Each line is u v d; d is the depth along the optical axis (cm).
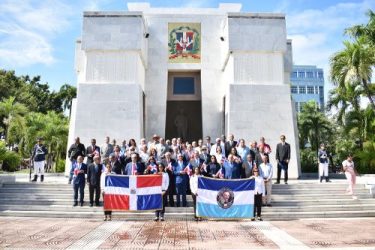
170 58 2398
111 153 1388
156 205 1120
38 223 1052
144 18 2269
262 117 2047
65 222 1077
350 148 2747
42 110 5375
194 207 1136
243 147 1398
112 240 802
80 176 1237
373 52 1995
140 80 2175
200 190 1120
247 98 2059
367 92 2114
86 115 2014
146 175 1135
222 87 2377
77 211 1202
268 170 1265
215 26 2434
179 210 1192
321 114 3572
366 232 915
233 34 2111
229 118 2041
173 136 2506
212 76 2389
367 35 2123
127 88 2047
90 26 2086
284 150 1524
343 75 2061
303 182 1600
